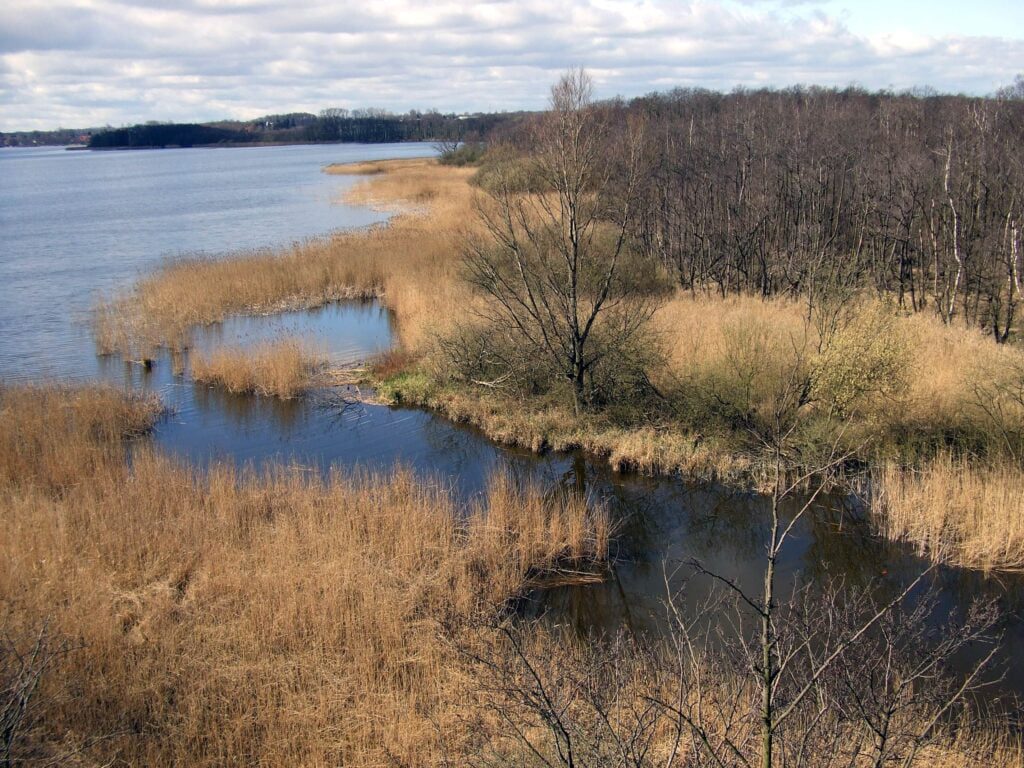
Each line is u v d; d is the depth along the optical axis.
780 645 7.20
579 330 18.56
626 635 11.16
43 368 23.09
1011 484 13.78
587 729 6.91
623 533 14.27
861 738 6.19
